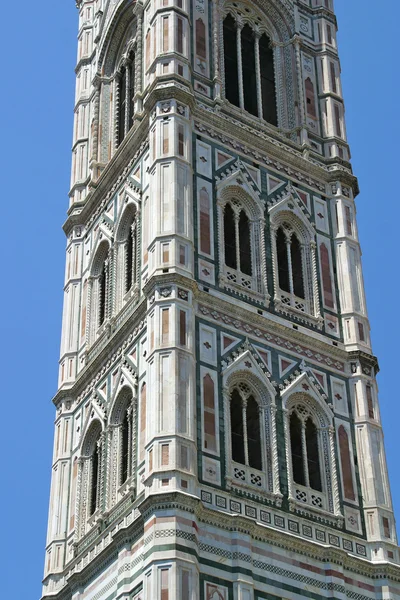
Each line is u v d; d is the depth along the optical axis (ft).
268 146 240.12
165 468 184.44
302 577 189.26
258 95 253.03
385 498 209.15
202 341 203.92
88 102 275.80
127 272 227.40
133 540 187.11
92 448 219.00
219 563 181.16
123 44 268.82
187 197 216.74
